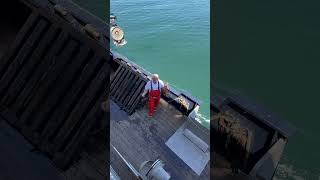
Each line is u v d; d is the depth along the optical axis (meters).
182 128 9.59
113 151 8.27
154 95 9.91
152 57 24.09
